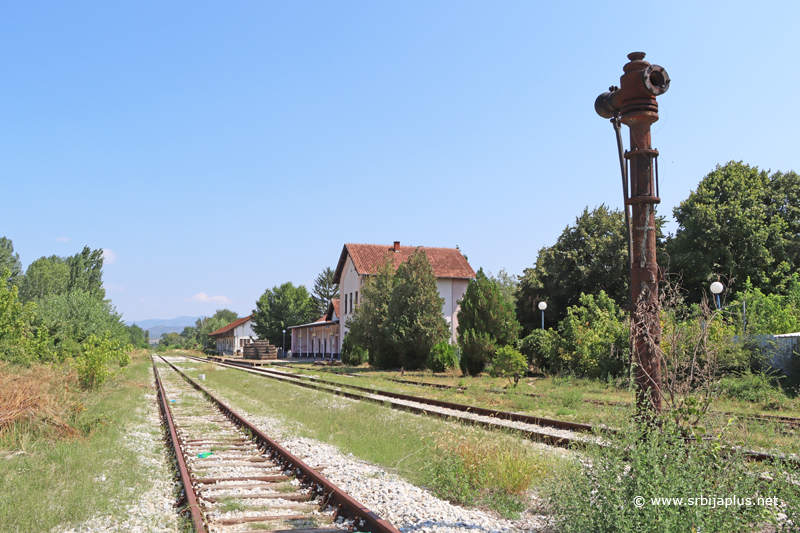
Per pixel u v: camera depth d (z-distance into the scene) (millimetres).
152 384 26172
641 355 5336
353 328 38125
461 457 7301
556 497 5055
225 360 62844
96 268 54750
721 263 33750
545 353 26844
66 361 20344
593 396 17281
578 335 24953
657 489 4211
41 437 9359
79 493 6332
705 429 4871
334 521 5836
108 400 16250
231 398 19328
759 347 18609
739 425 6000
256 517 5855
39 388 10828
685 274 34969
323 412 14539
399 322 33906
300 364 49750
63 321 28703
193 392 22156
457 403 15914
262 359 61219
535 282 40406
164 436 11742
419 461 8508
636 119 5672
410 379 27078
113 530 5551
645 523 4176
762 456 6656
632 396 5434
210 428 12555
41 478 6934
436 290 34719
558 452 8867
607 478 4527
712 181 37031
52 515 5715
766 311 23844
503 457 7250
